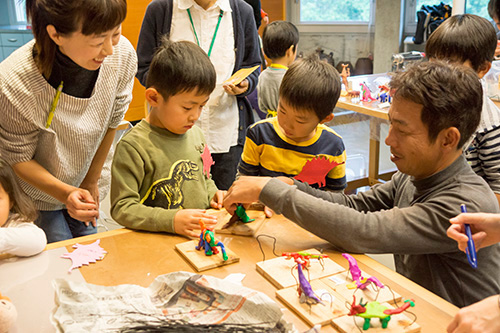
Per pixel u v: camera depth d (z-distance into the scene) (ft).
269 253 3.56
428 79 3.34
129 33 14.12
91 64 3.91
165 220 3.86
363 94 8.95
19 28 14.32
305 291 2.84
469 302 3.54
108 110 4.75
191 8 6.55
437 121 3.31
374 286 3.06
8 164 4.17
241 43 6.80
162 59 4.16
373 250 3.45
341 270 3.24
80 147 4.70
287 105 4.54
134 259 3.47
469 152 5.10
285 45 8.20
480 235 2.87
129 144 4.29
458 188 3.43
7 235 3.40
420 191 3.67
